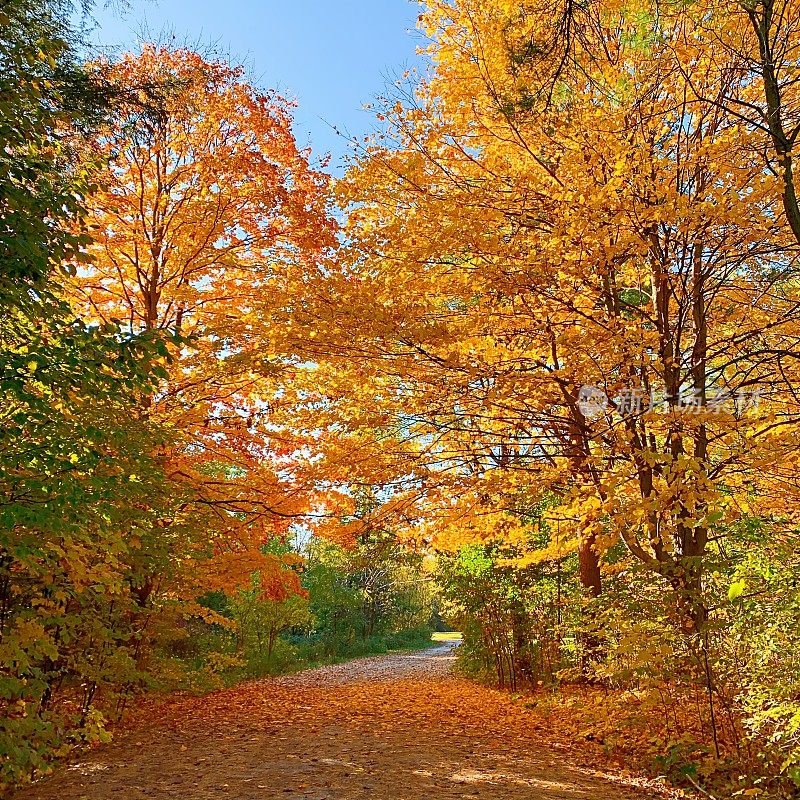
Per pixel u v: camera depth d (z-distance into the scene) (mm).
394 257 7230
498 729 8078
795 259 7441
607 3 5961
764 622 5352
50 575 5531
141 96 7207
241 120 9984
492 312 7652
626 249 6902
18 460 4371
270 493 9570
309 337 7246
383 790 5238
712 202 6668
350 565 25359
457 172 7930
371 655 28094
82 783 5465
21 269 4297
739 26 6254
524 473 8922
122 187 9594
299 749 6785
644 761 6223
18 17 5246
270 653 18891
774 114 5691
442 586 13602
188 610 9391
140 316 9953
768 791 4910
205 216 9648
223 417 9773
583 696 8422
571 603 9852
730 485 7602
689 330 8242
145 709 9430
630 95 6785
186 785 5375
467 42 7449
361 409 8750
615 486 7008
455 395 7973
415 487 9102
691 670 5918
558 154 7039
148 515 6766
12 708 5402
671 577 6281
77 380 4391
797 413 7137
